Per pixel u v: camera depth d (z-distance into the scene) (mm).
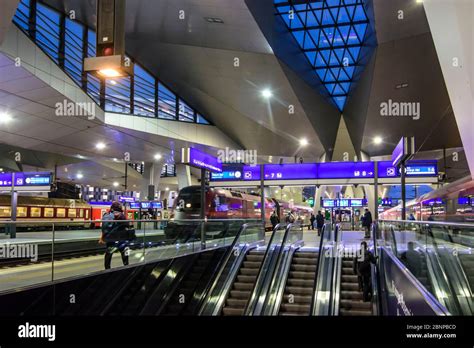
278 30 24219
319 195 42812
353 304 11516
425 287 5797
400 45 22562
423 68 24344
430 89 26359
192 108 36875
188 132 35812
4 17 10219
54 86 20734
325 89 34188
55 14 22891
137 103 31641
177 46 25672
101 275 7820
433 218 23266
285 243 13633
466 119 11414
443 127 31438
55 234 7074
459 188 17828
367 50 25953
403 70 24812
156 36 24844
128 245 9438
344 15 25500
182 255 11594
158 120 33062
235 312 11758
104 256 8516
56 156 45969
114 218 10477
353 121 36281
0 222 6414
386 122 31641
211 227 14641
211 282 12914
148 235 10398
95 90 27703
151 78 32812
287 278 13297
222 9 19766
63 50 23469
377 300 10555
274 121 34094
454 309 5055
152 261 9961
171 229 11633
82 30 25578
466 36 9594
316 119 34438
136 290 9141
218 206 25406
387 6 19266
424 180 22828
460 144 35438
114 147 36125
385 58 23984
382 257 11305
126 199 42000
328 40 28078
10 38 16797
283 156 43938
